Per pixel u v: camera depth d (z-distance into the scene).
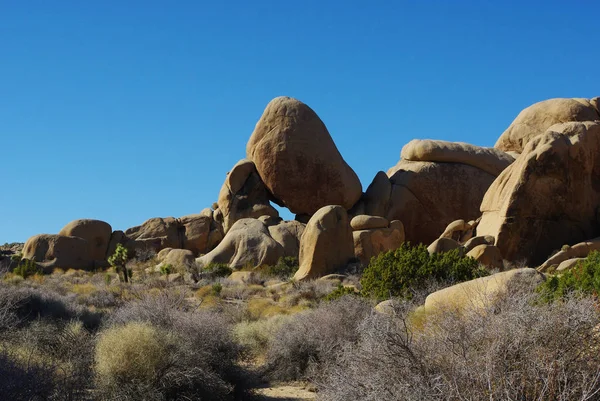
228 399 10.92
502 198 42.53
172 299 14.39
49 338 11.10
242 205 57.34
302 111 58.25
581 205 41.69
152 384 9.17
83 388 8.37
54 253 49.22
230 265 47.69
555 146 41.41
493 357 5.59
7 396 7.11
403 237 48.59
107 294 27.83
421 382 5.95
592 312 5.95
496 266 37.16
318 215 39.69
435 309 8.79
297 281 36.31
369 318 7.35
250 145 58.97
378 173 59.56
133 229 58.22
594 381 5.30
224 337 11.74
